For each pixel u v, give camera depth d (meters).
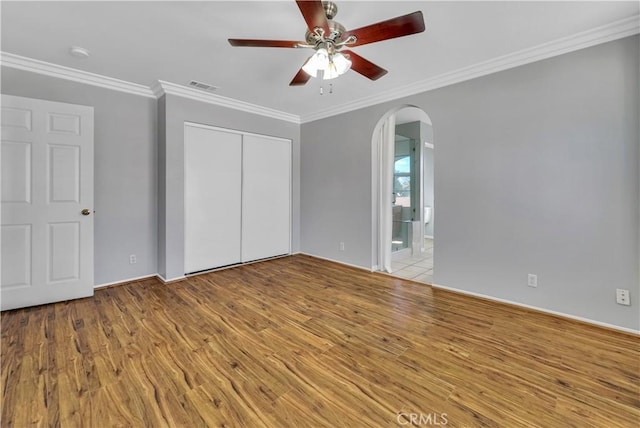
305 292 3.15
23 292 2.65
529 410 1.46
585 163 2.33
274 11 1.98
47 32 2.25
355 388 1.63
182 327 2.34
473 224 2.96
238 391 1.61
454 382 1.68
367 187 3.94
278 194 4.63
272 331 2.28
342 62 1.86
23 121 2.62
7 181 2.57
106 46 2.46
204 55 2.62
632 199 2.16
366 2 1.88
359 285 3.39
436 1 1.88
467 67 2.85
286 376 1.74
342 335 2.22
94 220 3.16
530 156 2.59
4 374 1.73
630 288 2.18
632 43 2.12
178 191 3.52
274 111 4.38
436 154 3.20
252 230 4.33
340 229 4.31
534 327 2.32
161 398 1.55
